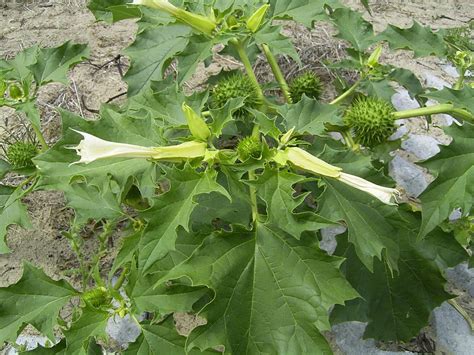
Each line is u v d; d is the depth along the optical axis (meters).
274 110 0.29
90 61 0.45
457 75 0.45
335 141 0.26
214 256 0.20
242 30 0.25
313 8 0.27
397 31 0.30
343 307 0.27
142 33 0.28
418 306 0.26
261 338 0.20
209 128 0.22
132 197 0.27
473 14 0.54
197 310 0.24
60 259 0.33
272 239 0.21
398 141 0.29
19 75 0.31
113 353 0.28
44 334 0.23
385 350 0.28
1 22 0.51
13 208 0.29
